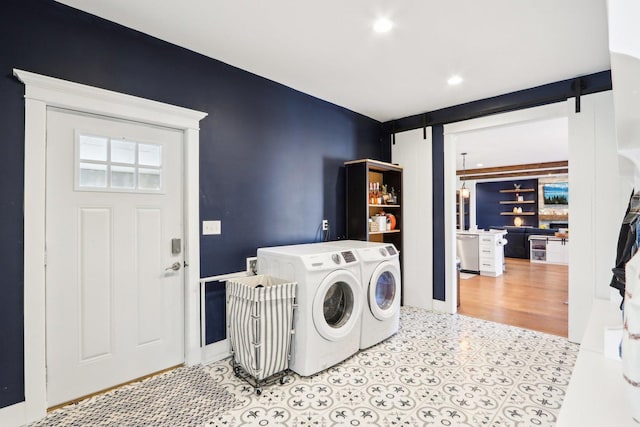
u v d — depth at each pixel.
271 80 3.09
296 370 2.41
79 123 2.07
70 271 2.05
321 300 2.40
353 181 3.77
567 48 2.44
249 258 2.90
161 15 2.09
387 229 4.07
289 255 2.49
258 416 1.92
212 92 2.67
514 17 2.06
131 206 2.30
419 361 2.61
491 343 2.96
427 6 1.97
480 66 2.75
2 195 1.81
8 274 1.83
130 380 2.30
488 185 10.87
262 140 3.03
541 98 3.14
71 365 2.06
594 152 2.85
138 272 2.34
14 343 1.84
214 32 2.29
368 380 2.33
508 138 5.09
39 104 1.90
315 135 3.51
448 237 3.83
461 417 1.90
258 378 2.20
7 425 1.82
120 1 1.95
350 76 2.98
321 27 2.21
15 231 1.84
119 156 2.24
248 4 1.97
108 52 2.15
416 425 1.84
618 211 2.75
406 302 4.18
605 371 1.28
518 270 6.92
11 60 1.83
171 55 2.44
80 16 2.04
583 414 1.00
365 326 2.82
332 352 2.50
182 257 2.55
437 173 3.92
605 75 2.82
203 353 2.61
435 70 2.84
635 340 0.77
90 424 1.85
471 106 3.63
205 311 2.65
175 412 1.96
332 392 2.18
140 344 2.35
